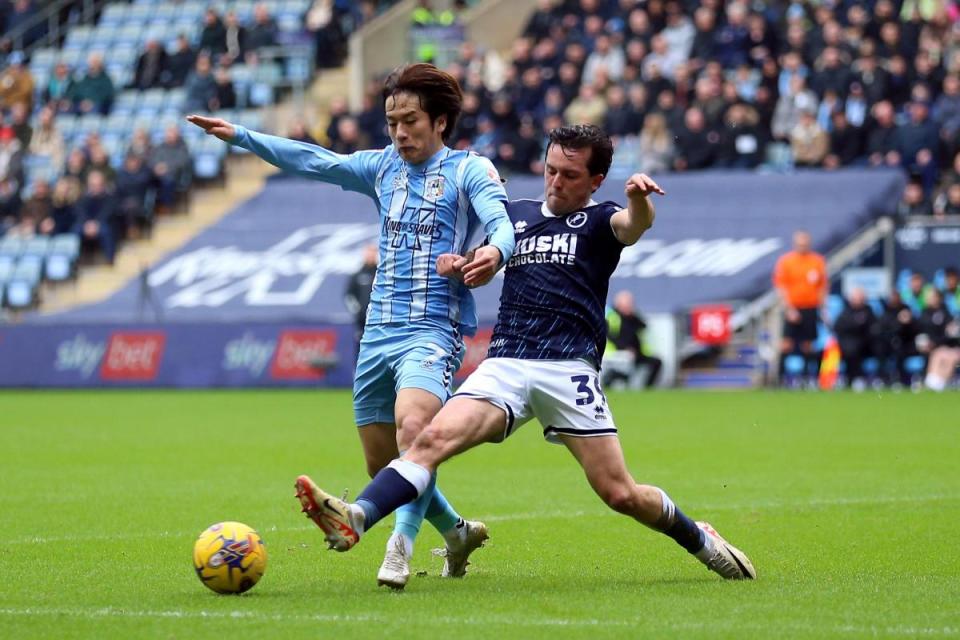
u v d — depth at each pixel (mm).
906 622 22484
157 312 102000
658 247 96812
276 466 49812
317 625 22094
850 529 34438
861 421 65188
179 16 130750
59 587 26344
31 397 88312
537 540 32969
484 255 24594
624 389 90000
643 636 21297
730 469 47781
